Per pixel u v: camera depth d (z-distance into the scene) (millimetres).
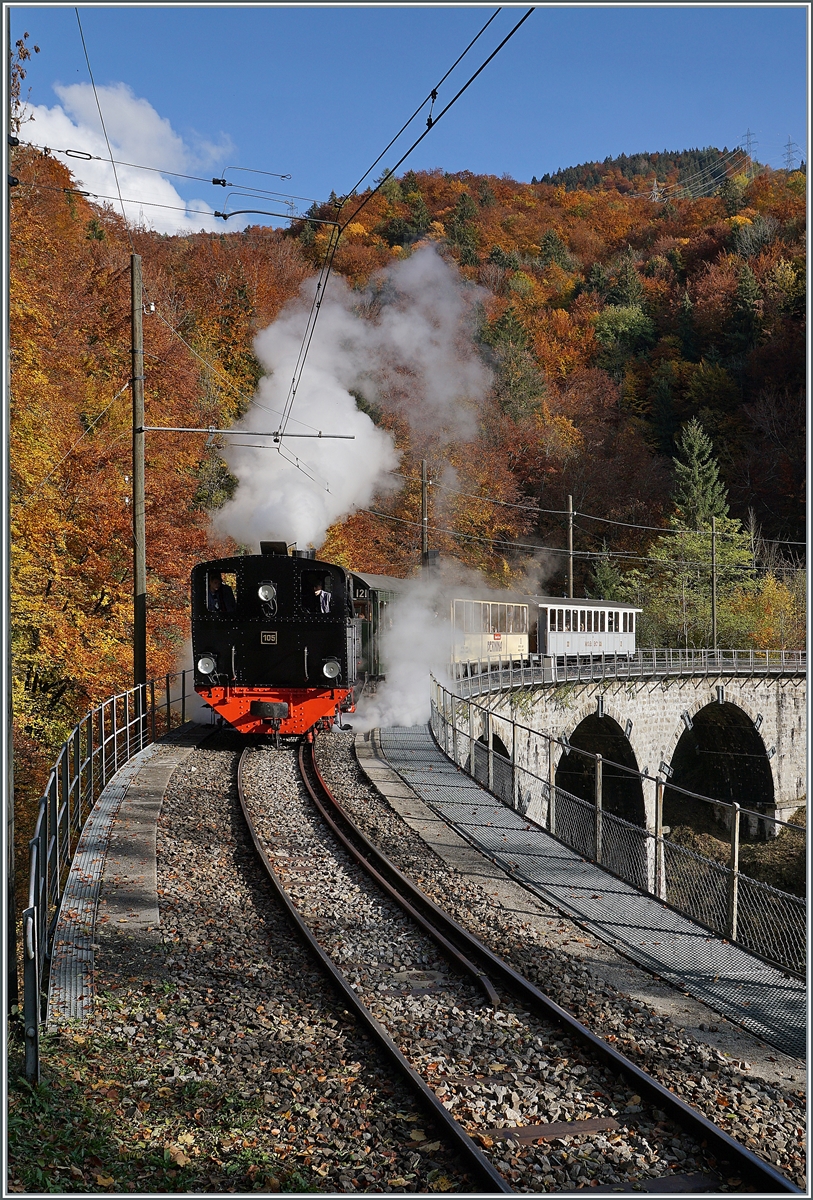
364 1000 7754
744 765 50406
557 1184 5332
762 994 8375
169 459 29156
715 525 61594
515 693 31609
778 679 50250
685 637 59938
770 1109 6312
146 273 39938
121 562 24516
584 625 45000
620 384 79062
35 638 22172
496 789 16203
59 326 27109
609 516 69688
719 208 101188
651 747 42594
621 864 12062
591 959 9055
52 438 22984
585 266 94875
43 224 24688
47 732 21453
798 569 63812
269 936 9203
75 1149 5426
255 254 47188
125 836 11969
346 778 16438
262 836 12531
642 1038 7273
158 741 19438
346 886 10789
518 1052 6953
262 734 19422
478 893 10812
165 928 9055
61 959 8195
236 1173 5387
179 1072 6508
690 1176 5461
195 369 34781
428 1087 6156
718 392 74062
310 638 18359
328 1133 5824
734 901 9742
